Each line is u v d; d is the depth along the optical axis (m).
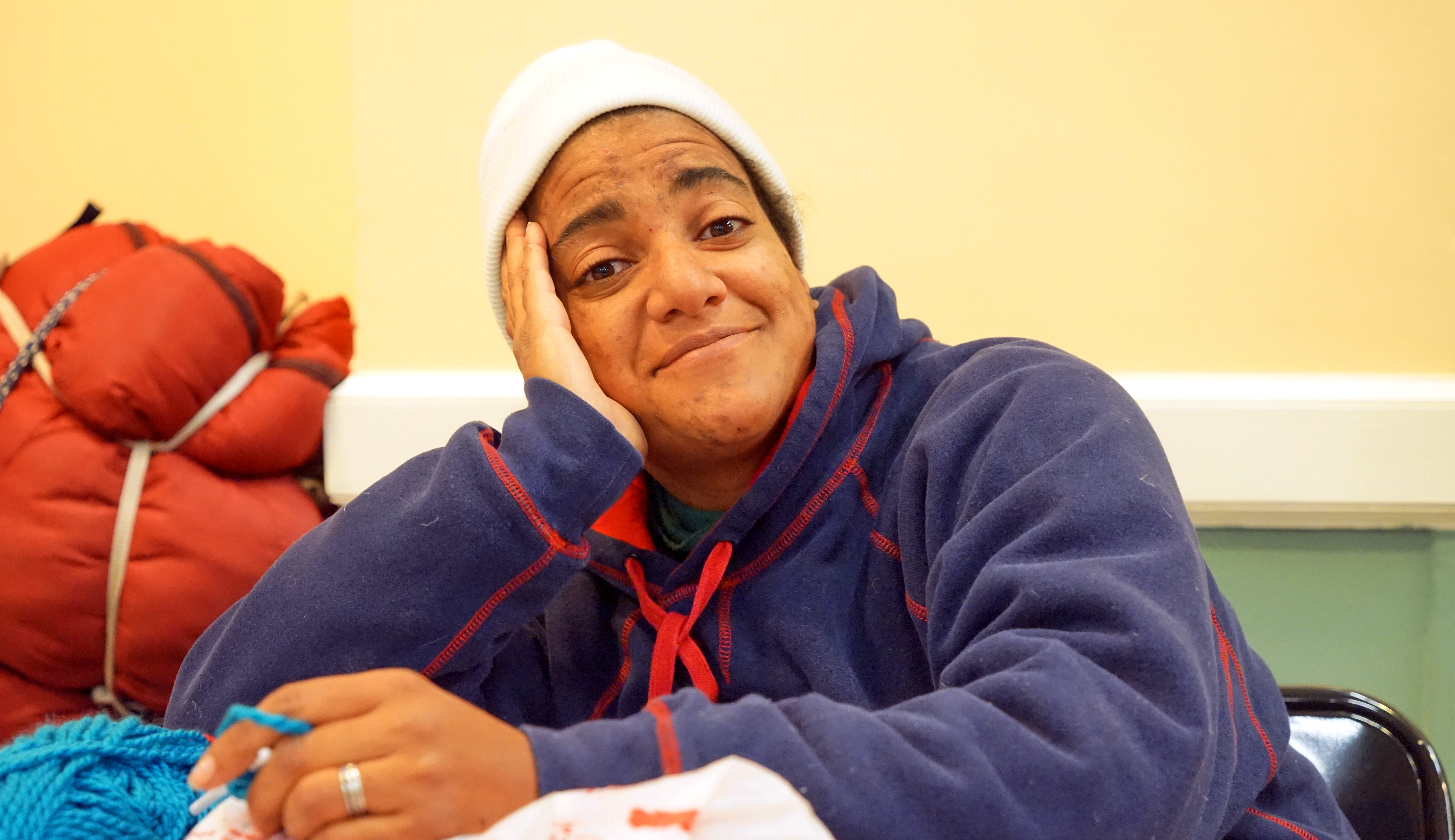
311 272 1.75
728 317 0.92
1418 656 1.48
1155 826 0.56
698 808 0.46
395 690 0.54
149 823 0.60
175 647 1.38
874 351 0.99
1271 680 0.89
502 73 1.56
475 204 1.58
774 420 0.93
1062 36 1.48
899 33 1.50
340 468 1.55
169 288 1.41
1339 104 1.46
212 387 1.43
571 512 0.82
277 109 1.74
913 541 0.88
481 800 0.51
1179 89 1.48
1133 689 0.60
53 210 1.83
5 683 1.39
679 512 1.07
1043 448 0.78
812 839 0.45
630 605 1.04
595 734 0.55
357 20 1.56
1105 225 1.50
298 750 0.52
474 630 0.84
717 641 0.96
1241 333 1.50
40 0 1.81
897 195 1.52
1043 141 1.50
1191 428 1.43
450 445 0.85
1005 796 0.54
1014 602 0.68
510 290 1.03
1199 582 0.69
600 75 0.98
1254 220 1.48
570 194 0.96
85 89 1.81
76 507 1.36
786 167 1.52
